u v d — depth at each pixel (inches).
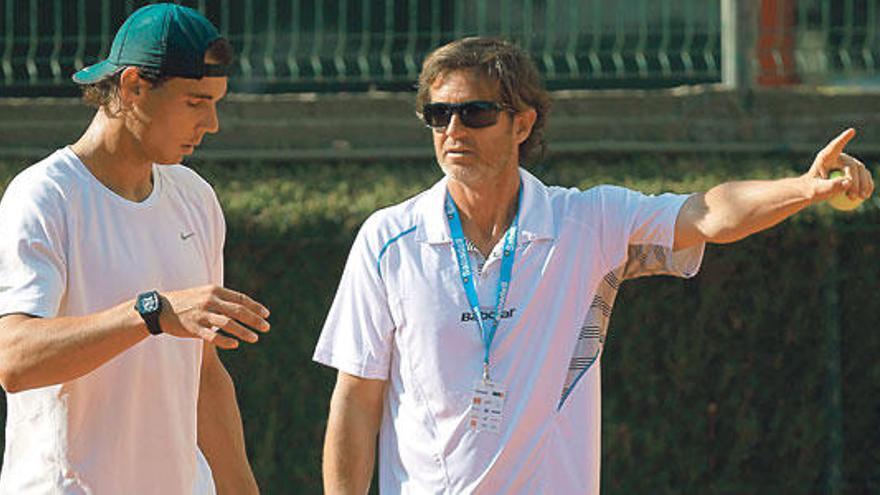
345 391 560.7
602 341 558.3
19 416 536.4
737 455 973.2
